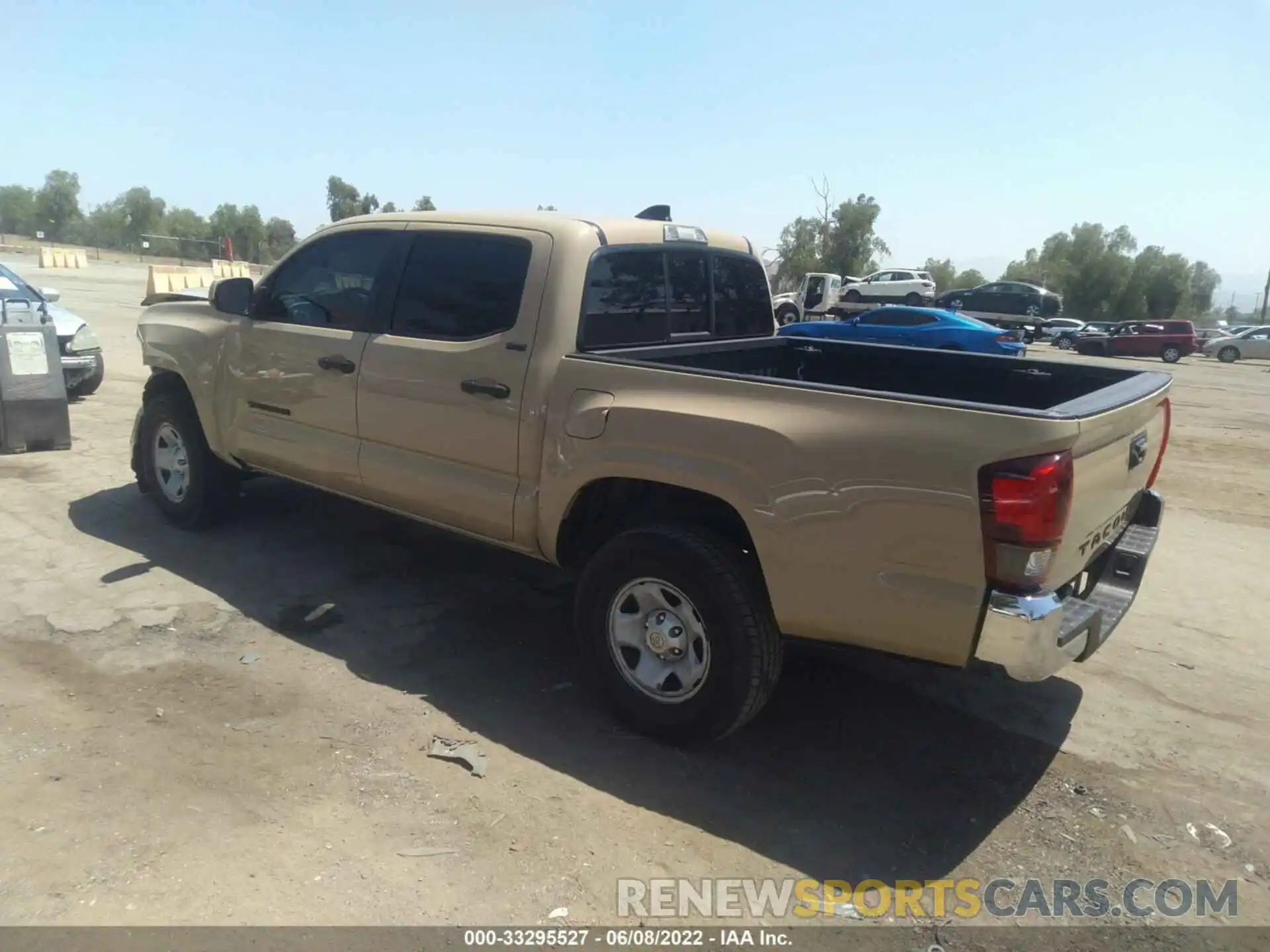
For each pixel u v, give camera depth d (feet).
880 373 16.46
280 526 19.56
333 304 15.43
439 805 10.48
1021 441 9.14
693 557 11.08
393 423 14.35
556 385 12.38
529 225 13.19
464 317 13.57
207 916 8.61
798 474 10.30
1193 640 16.38
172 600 15.62
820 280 115.34
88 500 20.92
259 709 12.35
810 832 10.41
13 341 24.38
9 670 13.07
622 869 9.61
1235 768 12.14
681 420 11.11
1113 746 12.57
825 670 14.47
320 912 8.75
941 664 10.04
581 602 12.39
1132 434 11.62
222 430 17.38
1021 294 124.47
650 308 14.25
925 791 11.32
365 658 13.97
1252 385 75.15
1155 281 229.66
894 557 9.88
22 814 9.95
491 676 13.60
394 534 19.39
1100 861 10.16
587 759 11.60
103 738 11.47
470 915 8.84
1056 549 9.37
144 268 162.50
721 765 11.65
